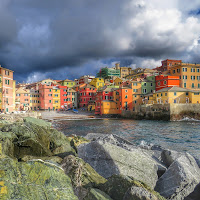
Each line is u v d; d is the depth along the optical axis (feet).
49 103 288.10
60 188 12.73
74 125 149.59
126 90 244.63
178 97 208.54
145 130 119.34
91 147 29.60
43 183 12.34
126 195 15.38
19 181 11.21
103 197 15.02
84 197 14.98
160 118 188.44
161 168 28.91
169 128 128.57
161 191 23.91
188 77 243.60
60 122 174.19
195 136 95.04
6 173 11.02
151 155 38.37
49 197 11.39
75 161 18.93
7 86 167.63
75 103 312.29
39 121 39.70
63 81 360.48
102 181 19.03
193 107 183.42
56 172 13.96
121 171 25.20
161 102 217.97
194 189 23.41
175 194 22.48
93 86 323.78
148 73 323.98
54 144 28.91
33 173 12.51
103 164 26.66
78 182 16.83
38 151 23.48
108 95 254.06
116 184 16.99
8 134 22.27
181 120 180.65
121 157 27.48
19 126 25.86
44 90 285.23
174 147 68.64
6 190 9.98
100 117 234.58
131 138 89.81
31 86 356.59
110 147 28.60
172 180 24.39
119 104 245.65
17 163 12.70
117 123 165.89
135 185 16.29
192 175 24.73
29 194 10.63
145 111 202.18
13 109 180.45
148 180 25.21
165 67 327.67
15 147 22.09
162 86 247.09
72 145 32.63
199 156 55.11
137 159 28.17
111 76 402.93
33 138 24.59
